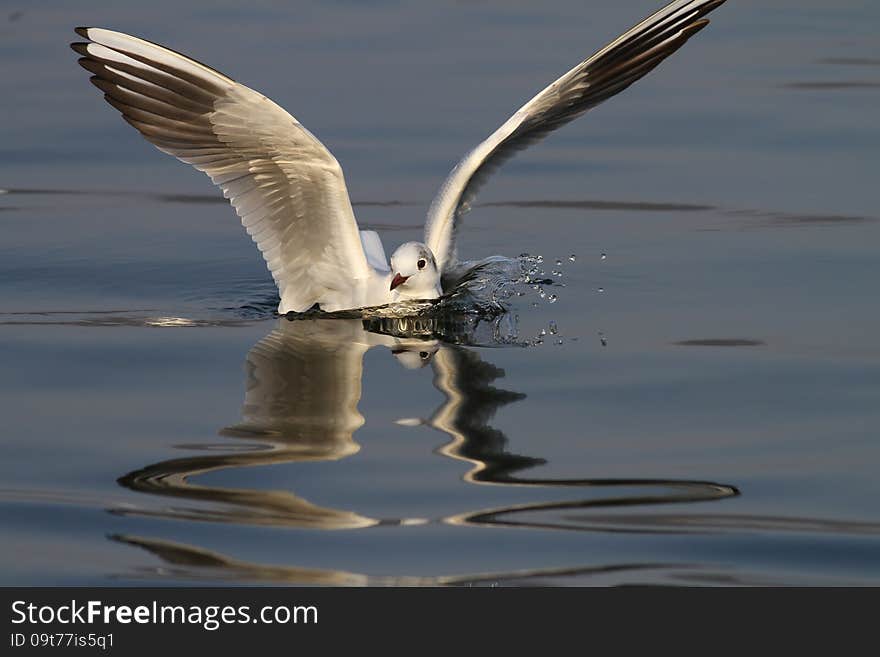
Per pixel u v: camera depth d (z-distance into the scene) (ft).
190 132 43.88
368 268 47.83
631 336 43.78
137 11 88.28
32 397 38.65
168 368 41.27
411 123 68.64
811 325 44.09
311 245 46.85
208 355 42.55
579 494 32.35
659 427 36.14
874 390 38.40
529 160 66.33
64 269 52.24
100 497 32.35
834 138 66.54
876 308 45.52
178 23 85.20
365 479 33.14
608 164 65.05
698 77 77.82
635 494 32.27
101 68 43.04
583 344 43.19
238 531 30.81
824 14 89.92
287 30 84.74
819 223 55.42
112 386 39.58
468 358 42.11
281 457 34.35
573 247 54.34
